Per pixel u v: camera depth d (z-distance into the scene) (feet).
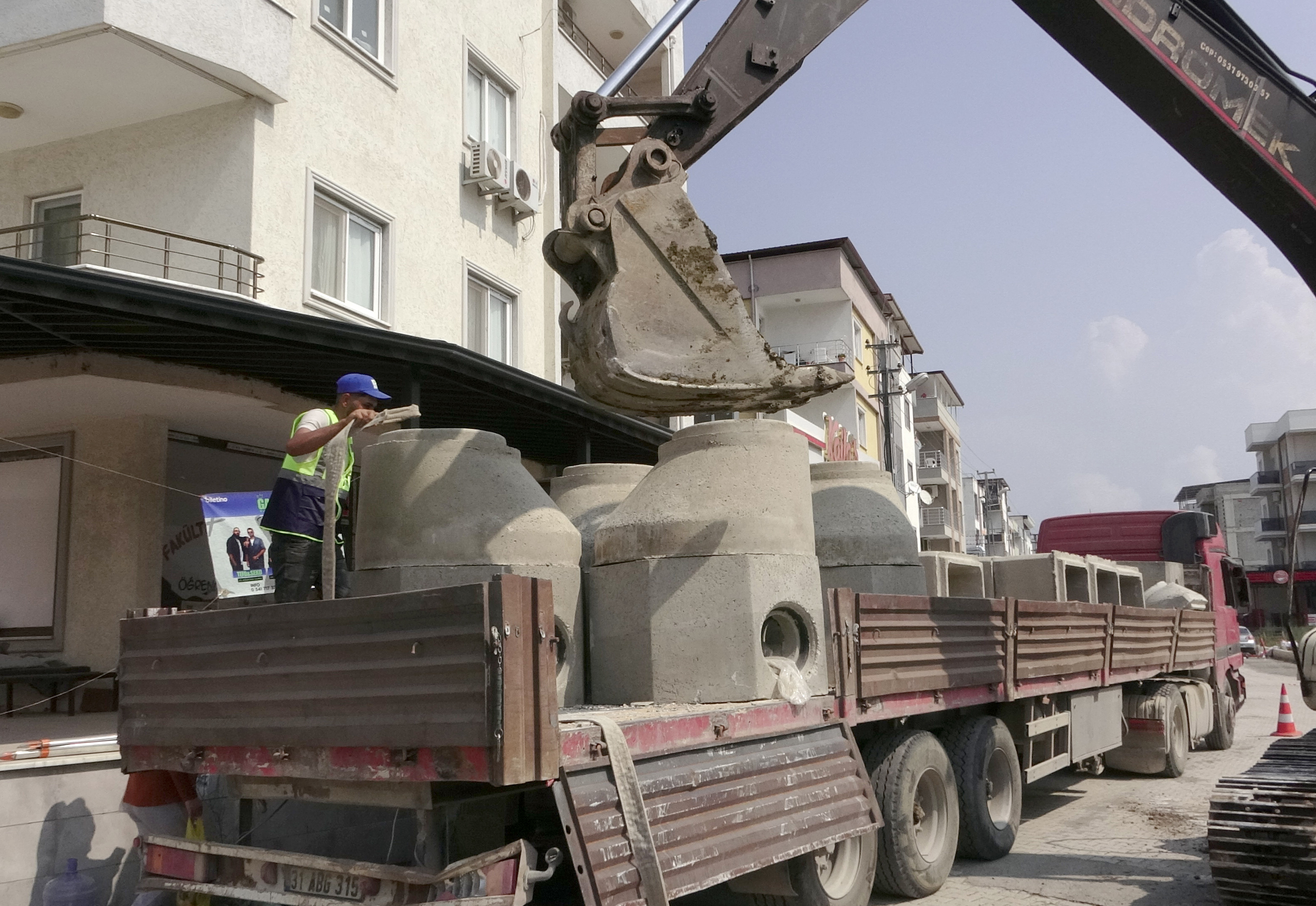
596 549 20.90
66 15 31.78
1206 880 23.49
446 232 47.85
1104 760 39.09
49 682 34.63
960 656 23.25
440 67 48.19
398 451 20.17
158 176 37.24
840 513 25.11
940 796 22.63
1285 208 23.99
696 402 16.16
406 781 12.55
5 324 24.97
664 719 14.90
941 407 183.11
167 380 29.94
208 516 23.49
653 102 18.28
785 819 16.43
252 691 14.14
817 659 19.52
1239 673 52.70
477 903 11.96
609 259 16.63
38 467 36.63
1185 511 49.62
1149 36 22.31
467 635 11.81
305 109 39.09
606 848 12.86
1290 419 198.59
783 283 117.70
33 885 18.62
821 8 19.90
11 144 39.09
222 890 14.56
